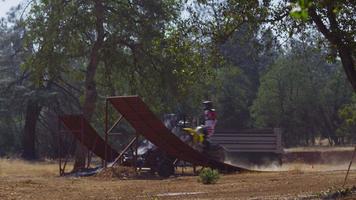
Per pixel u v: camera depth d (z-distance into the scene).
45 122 59.41
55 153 57.31
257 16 14.66
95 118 44.69
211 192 15.48
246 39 15.82
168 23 31.77
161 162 22.70
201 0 15.86
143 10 31.42
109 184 18.89
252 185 17.02
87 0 29.98
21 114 57.69
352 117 14.98
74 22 29.55
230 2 15.02
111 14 30.66
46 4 29.66
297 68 68.69
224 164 23.22
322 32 13.23
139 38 31.16
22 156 55.03
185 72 16.27
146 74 32.91
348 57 13.19
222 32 15.41
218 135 34.03
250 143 34.09
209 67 15.99
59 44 29.92
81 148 28.09
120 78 35.31
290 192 14.70
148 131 22.23
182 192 15.74
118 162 24.30
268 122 71.12
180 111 37.88
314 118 72.50
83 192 16.23
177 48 16.03
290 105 70.19
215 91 63.75
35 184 18.77
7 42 54.06
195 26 15.77
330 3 10.81
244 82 76.38
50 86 52.91
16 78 54.38
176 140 21.78
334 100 70.81
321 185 16.05
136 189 16.92
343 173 20.52
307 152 40.75
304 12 5.52
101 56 32.28
